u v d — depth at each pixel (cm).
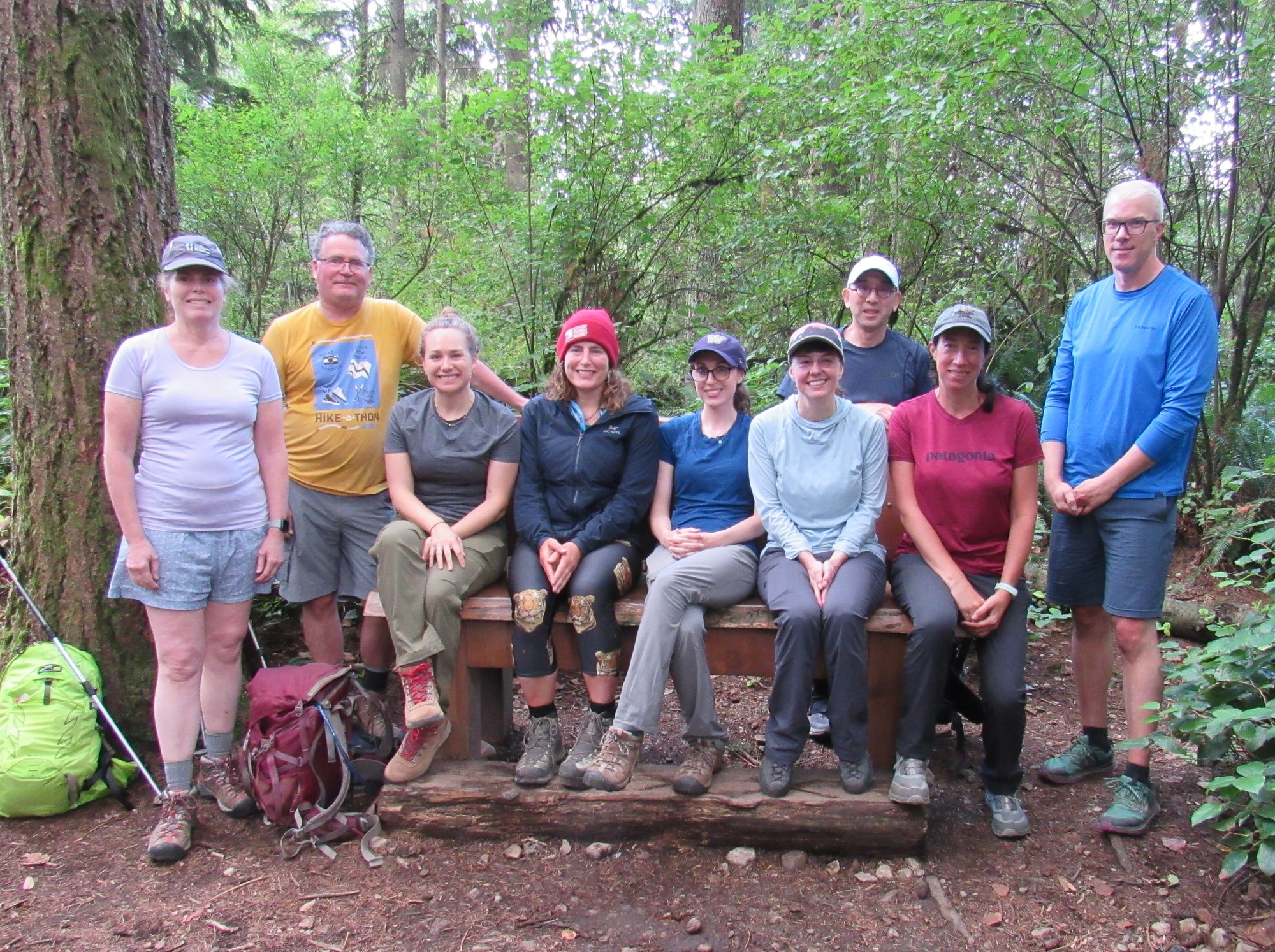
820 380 280
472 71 1442
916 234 562
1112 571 284
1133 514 279
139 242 335
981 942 235
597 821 277
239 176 725
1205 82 450
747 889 258
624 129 519
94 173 322
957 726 330
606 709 289
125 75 329
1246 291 502
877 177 544
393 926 244
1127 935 236
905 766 269
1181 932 235
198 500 277
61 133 317
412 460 309
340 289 325
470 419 307
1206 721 259
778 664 271
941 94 464
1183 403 270
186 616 280
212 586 288
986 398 285
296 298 818
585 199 536
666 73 520
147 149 339
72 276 322
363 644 346
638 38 513
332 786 288
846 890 258
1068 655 439
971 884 259
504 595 299
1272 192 470
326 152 728
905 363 346
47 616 330
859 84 526
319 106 766
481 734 341
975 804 303
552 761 288
